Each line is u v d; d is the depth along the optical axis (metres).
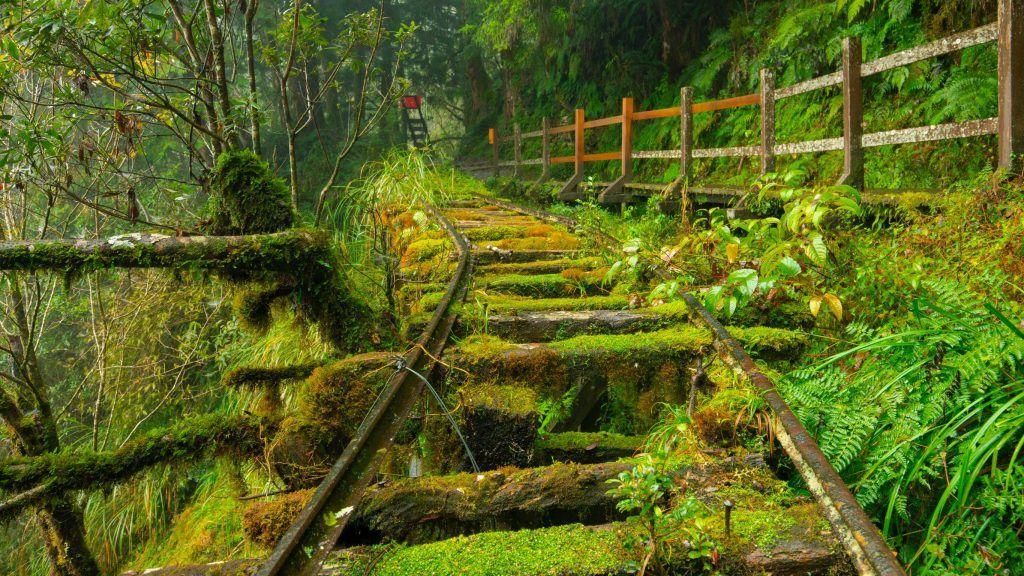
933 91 7.44
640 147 13.54
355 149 18.31
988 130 4.40
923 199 4.45
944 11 7.46
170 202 6.65
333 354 3.46
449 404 2.80
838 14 9.07
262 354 5.26
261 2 17.47
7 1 4.49
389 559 1.84
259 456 2.98
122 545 5.71
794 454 2.07
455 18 27.05
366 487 2.02
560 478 2.25
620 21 15.39
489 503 2.20
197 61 5.34
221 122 5.23
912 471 2.09
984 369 2.16
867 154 7.60
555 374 2.97
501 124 22.78
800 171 3.74
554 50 16.48
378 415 2.33
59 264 2.94
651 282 4.14
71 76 5.01
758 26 10.98
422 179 9.12
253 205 3.31
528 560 1.79
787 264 3.01
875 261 3.41
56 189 5.00
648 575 1.74
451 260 4.80
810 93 9.41
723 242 3.90
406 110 27.11
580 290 4.27
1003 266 3.06
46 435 5.14
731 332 3.22
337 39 6.69
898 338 2.47
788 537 1.82
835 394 2.49
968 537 1.93
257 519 2.20
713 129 11.31
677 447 2.43
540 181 13.59
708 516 1.94
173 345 8.09
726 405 2.66
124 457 2.84
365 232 7.03
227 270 3.14
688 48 13.59
